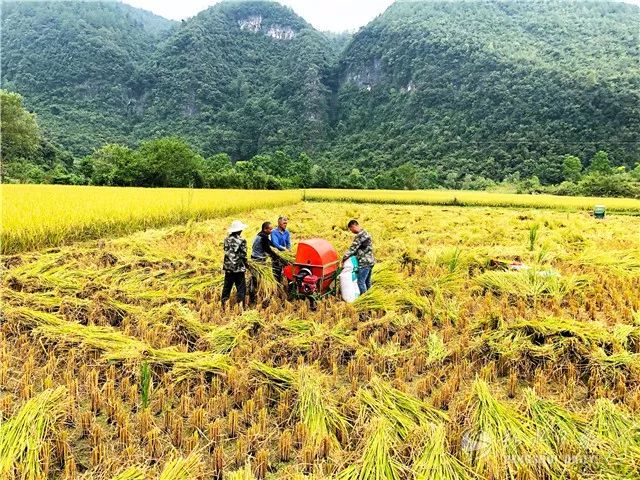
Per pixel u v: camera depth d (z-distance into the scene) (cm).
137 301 779
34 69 15812
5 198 1794
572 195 6247
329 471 376
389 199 4231
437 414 450
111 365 529
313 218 2322
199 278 900
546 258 1130
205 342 614
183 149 5697
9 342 601
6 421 418
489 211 3100
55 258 1044
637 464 378
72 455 381
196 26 19550
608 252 1214
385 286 862
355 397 475
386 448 382
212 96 16762
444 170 9712
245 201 2734
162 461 386
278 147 14425
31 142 5650
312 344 595
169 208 1886
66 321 648
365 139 13538
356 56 18050
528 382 556
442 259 1084
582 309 784
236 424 434
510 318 725
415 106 13312
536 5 19412
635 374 534
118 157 6244
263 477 380
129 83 17062
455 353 593
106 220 1496
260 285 815
